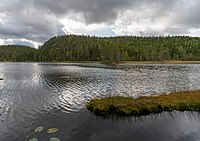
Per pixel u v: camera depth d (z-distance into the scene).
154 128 14.69
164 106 19.41
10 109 20.11
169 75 53.97
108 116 17.44
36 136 13.25
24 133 13.82
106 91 30.28
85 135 13.40
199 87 33.47
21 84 38.34
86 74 58.34
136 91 30.08
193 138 12.95
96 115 17.81
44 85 36.84
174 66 101.06
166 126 15.09
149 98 21.92
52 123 15.82
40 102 23.17
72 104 22.09
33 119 16.88
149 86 34.91
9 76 54.28
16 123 15.88
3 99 24.84
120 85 36.34
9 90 31.53
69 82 40.97
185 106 19.61
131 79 45.56
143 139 12.79
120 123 15.73
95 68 86.62
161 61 155.00
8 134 13.67
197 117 17.12
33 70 78.31
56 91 30.47
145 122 15.93
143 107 18.59
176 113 18.19
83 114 18.19
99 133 13.73
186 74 56.53
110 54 151.38
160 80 43.28
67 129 14.49
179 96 22.95
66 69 81.62
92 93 28.73
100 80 44.03
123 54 164.38
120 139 12.78
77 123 15.78
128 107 18.52
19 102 23.19
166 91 29.86
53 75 56.22
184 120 16.41
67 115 17.92
